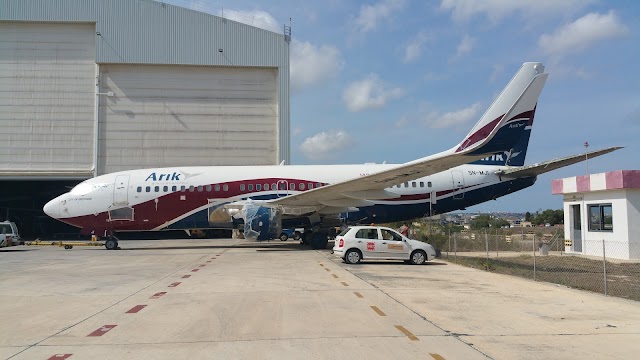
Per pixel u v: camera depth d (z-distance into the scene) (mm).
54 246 32219
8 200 48375
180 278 14906
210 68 37938
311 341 7508
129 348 7156
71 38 37438
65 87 37250
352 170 27609
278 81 37781
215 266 18172
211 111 37844
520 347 7211
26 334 8055
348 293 12047
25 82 37094
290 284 13539
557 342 7516
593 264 20859
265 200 26422
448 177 26672
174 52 36938
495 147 22406
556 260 22688
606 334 8039
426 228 47875
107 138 37031
